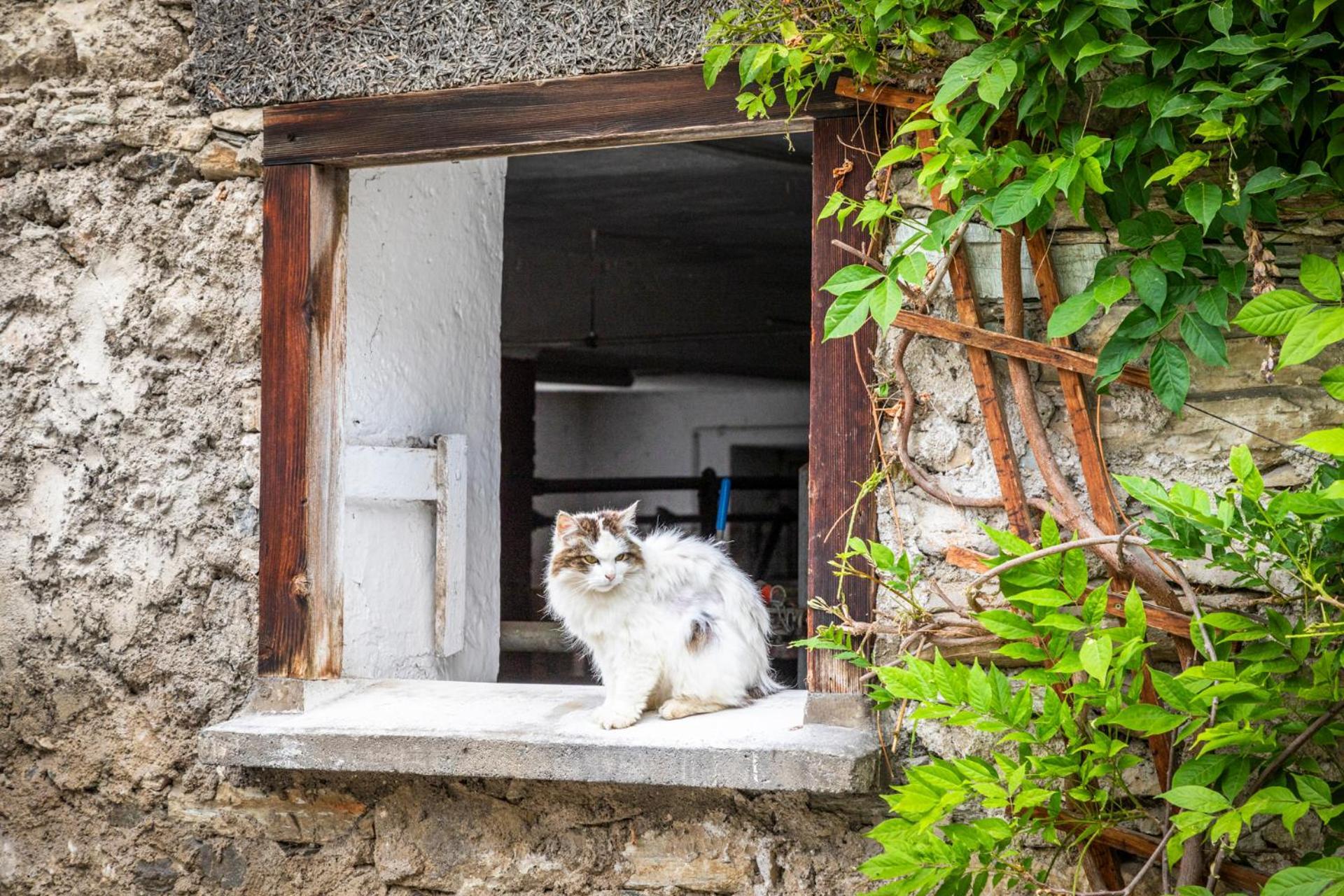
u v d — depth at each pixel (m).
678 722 3.00
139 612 3.41
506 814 3.14
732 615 3.14
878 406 2.92
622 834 3.07
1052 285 2.80
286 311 3.29
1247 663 2.65
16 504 3.53
